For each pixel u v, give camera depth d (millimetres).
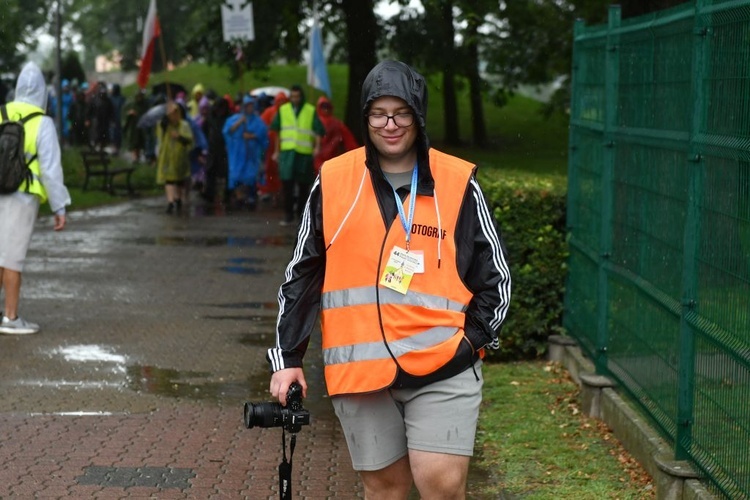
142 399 9445
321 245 5141
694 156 6633
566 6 28312
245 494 7176
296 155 22812
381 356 4980
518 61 29719
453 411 4988
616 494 7109
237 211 25766
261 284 15500
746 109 5793
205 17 35875
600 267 9078
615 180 8852
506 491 7258
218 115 27391
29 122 11695
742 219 5797
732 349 5875
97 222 22969
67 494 7074
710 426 6328
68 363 10672
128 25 64250
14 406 9109
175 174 25234
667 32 7398
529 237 10766
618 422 8227
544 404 9312
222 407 9258
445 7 26875
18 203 11750
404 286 4992
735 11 5980
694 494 6359
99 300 14078
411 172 5105
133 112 38375
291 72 60156
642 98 8070
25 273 16078
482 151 41062
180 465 7723
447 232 5047
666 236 7289
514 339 10805
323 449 8188
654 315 7578
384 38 31219
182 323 12750
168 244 19562
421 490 5047
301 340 5168
